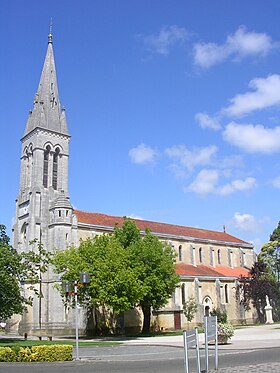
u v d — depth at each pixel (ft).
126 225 206.28
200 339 150.92
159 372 72.49
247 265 329.72
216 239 315.17
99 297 165.48
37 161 255.70
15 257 116.37
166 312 234.17
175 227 305.32
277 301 290.76
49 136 264.52
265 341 136.26
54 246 231.91
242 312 275.39
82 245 184.55
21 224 256.52
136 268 184.75
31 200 246.88
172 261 201.98
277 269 309.22
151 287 187.52
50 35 295.07
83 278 106.83
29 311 224.74
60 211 237.66
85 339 173.99
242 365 75.66
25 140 272.10
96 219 256.11
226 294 275.39
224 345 125.59
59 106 278.26
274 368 66.69
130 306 171.12
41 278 227.40
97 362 92.79
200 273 265.75
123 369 78.95
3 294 116.88
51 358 94.07
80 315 210.18
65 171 265.75
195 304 246.68
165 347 125.29
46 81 279.08
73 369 81.46
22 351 93.45
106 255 175.73
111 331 218.59
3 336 213.25
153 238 204.33
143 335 192.85
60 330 216.33
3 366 87.76
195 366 79.30
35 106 273.33
